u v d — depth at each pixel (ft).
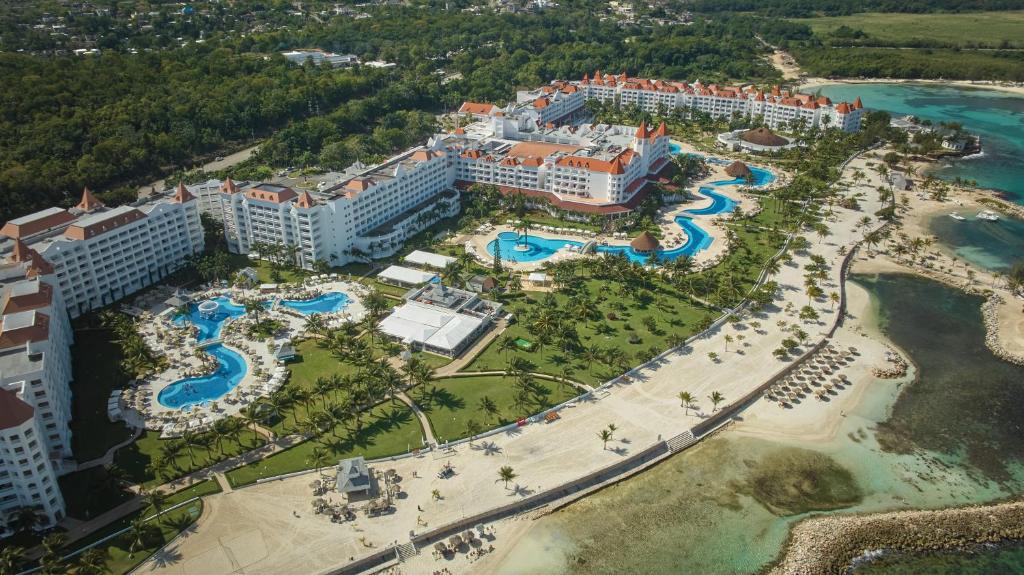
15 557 647.15
